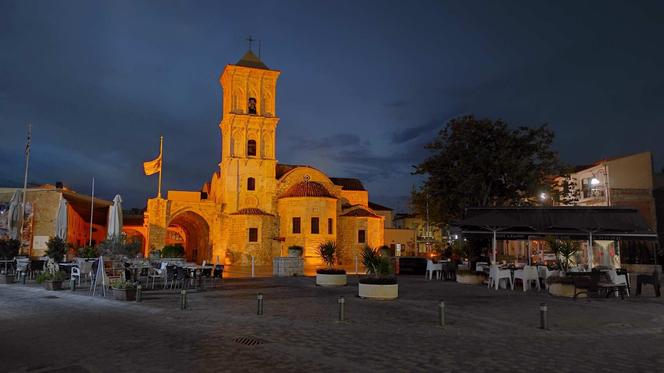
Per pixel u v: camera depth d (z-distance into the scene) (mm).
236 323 13211
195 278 23438
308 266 49188
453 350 10234
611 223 22484
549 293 21156
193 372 8375
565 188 38344
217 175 60812
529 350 10336
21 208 35000
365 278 19281
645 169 40500
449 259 35594
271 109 58062
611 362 9383
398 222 88188
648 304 17969
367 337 11484
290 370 8531
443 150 34438
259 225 53562
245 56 58562
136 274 23688
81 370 8516
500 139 33156
